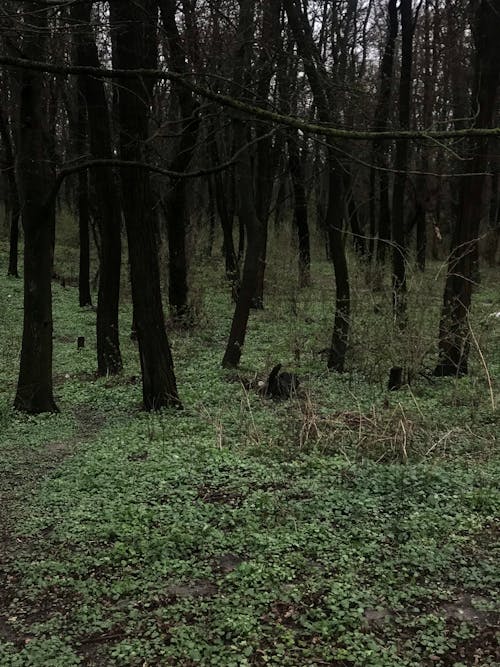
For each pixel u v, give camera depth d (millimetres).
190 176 7789
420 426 7352
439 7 20109
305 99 10695
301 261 20547
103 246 11281
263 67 10172
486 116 10039
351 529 5039
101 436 7797
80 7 9117
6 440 7727
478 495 5508
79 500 5801
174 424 8070
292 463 6488
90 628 3900
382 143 11906
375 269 14992
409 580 4359
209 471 6344
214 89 9992
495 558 4609
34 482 6355
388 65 15789
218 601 4090
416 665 3459
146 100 8406
